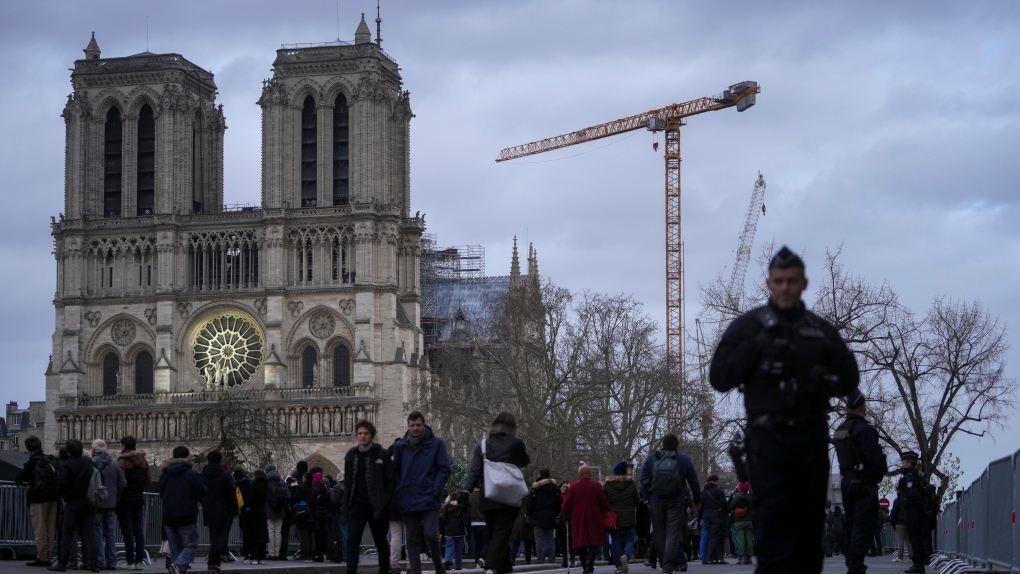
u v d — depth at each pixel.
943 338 106.62
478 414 158.00
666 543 44.75
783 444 19.14
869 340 105.69
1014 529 32.62
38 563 50.06
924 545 47.22
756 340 19.19
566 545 59.59
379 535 39.94
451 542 61.56
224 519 49.66
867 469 33.81
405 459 38.12
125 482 49.81
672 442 45.25
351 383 198.38
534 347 159.75
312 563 62.41
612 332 160.25
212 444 190.25
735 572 48.22
